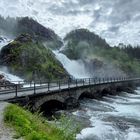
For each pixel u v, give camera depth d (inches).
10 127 386.6
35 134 338.6
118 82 2664.9
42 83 1793.8
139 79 3786.9
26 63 2412.6
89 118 1024.9
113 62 5083.7
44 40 4694.9
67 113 1109.1
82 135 758.5
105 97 1971.0
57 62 2903.5
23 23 5132.9
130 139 767.1
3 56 2546.8
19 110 488.7
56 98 1165.1
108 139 761.0
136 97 2105.1
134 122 995.3
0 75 1800.0
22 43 2620.6
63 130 389.1
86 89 1692.9
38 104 967.0
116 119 1042.1
